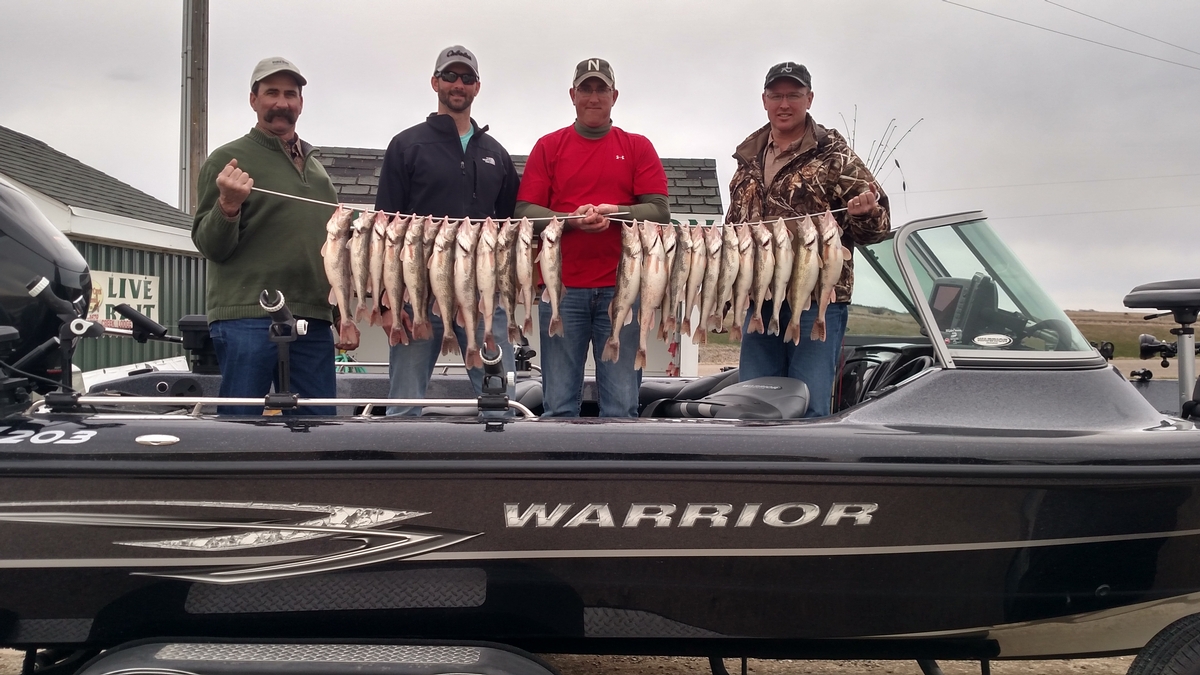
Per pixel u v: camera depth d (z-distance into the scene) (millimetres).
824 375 3119
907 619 2359
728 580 2299
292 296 3166
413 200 3373
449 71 3334
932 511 2297
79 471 2150
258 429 2248
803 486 2258
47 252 2758
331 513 2207
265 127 3209
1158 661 2396
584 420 2367
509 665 2141
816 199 3170
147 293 9297
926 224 2875
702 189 9039
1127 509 2334
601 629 2312
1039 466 2291
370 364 4043
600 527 2242
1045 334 2727
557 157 3213
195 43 10523
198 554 2203
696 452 2244
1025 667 3738
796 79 3172
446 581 2256
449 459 2195
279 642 2188
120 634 2262
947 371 2617
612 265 3125
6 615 2227
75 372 2898
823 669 3656
